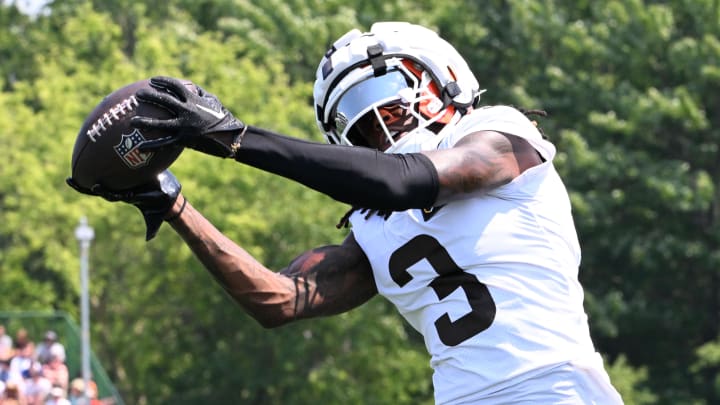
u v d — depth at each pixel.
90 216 61.72
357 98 8.66
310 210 62.53
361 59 8.63
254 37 78.38
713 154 75.44
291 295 9.30
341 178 7.43
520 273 8.38
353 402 62.81
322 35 79.25
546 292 8.38
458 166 7.83
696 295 77.50
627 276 77.44
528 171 8.27
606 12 78.25
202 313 63.41
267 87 69.31
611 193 74.06
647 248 73.44
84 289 38.69
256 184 63.16
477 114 8.40
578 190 76.06
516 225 8.37
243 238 60.97
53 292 68.75
